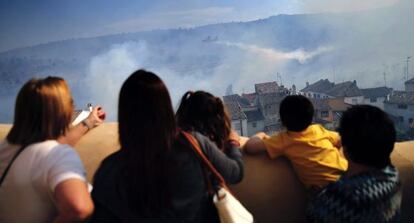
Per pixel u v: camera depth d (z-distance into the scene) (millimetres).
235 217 1456
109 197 1358
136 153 1314
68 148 1468
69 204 1308
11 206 1419
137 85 1341
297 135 1894
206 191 1435
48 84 1505
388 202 1320
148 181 1307
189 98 1722
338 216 1336
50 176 1376
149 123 1317
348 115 1406
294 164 1921
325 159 1837
